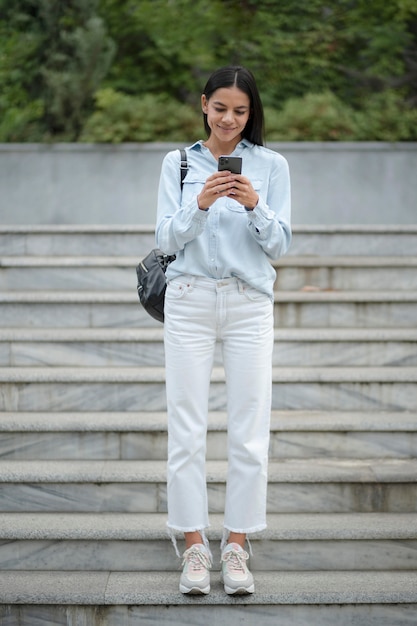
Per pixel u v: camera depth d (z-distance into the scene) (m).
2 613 2.88
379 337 4.00
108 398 3.73
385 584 2.94
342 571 3.08
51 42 7.00
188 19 7.90
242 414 2.74
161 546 3.07
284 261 4.77
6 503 3.27
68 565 3.09
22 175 6.35
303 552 3.09
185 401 2.72
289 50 7.87
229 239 2.66
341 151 6.27
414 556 3.10
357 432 3.51
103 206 6.36
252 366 2.70
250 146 2.73
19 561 3.08
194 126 6.59
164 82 7.88
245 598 2.83
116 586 2.91
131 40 7.95
